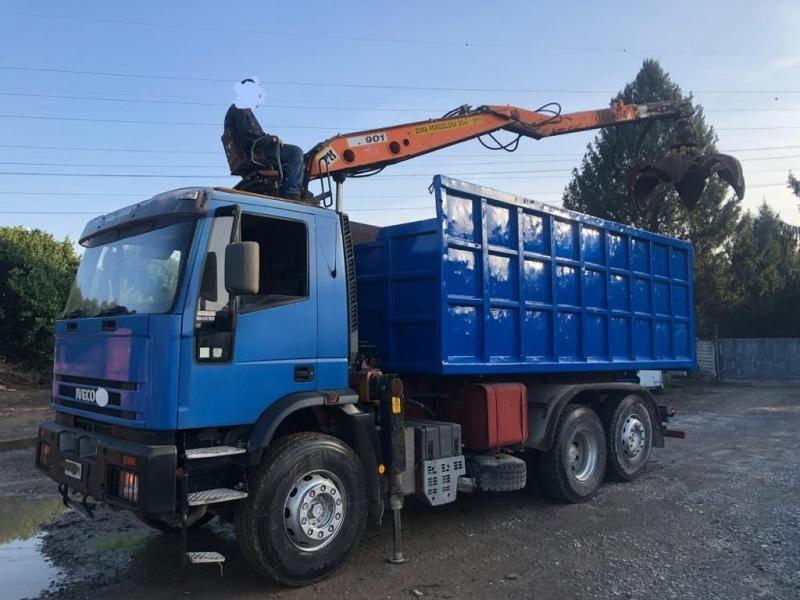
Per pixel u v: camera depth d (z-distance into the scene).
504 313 6.79
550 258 7.38
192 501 4.29
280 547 4.64
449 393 6.77
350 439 5.39
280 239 5.05
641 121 11.08
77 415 4.96
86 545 5.78
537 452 7.29
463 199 6.41
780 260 32.19
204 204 4.57
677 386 24.78
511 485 6.42
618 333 8.52
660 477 8.47
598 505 7.13
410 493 5.67
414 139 8.47
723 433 12.48
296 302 5.05
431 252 6.20
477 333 6.49
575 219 7.76
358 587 4.81
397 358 6.56
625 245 8.73
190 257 4.48
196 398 4.40
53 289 19.92
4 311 19.84
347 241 5.56
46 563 5.34
